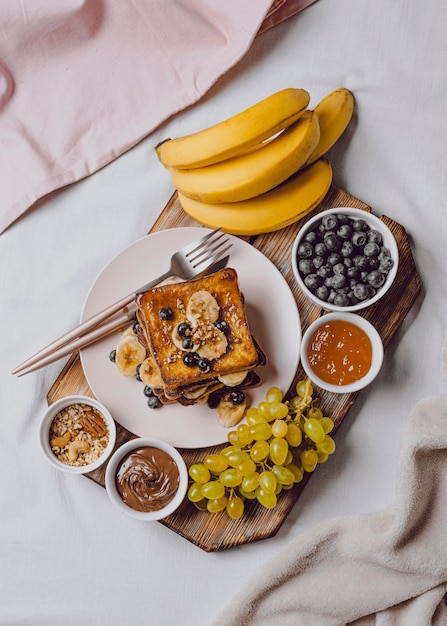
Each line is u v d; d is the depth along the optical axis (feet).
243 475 2.76
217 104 3.06
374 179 3.03
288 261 2.96
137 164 3.07
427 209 3.01
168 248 2.91
